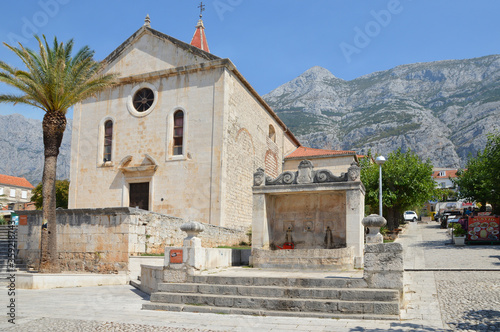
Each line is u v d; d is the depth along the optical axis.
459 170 50.25
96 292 15.44
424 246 26.92
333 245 18.58
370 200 37.31
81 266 20.22
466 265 17.56
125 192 30.41
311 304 10.48
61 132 21.20
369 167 41.19
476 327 8.66
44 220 19.83
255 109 34.78
